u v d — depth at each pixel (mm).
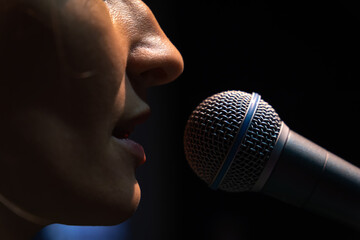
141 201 817
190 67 810
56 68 328
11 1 322
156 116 827
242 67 784
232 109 412
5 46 325
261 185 413
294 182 410
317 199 413
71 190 337
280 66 763
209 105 419
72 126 334
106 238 768
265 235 803
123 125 353
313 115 751
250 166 409
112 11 356
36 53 326
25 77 327
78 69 331
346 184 413
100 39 335
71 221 347
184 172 843
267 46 768
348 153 739
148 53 356
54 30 326
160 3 779
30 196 336
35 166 331
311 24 738
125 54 348
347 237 724
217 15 788
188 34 798
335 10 717
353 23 712
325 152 417
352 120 734
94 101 335
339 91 739
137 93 361
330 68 739
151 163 825
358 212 416
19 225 355
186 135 425
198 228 834
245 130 406
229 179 416
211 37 794
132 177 354
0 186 336
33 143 329
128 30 356
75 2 331
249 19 775
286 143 409
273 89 768
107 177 344
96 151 340
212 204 837
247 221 814
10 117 328
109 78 338
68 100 332
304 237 777
